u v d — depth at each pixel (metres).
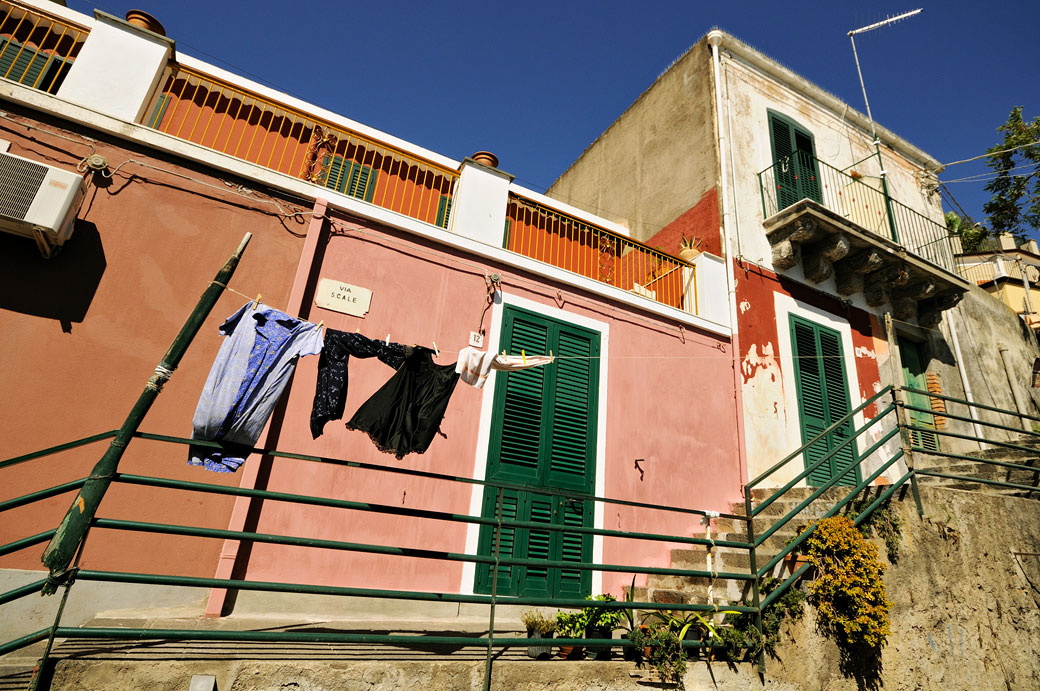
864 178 11.30
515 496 6.29
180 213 5.50
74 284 4.91
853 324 9.88
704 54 10.44
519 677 4.18
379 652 4.13
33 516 4.34
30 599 4.20
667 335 7.99
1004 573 6.17
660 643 4.60
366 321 6.00
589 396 7.10
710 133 9.86
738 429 7.98
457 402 6.30
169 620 4.26
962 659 5.48
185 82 7.00
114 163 5.34
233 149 7.77
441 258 6.69
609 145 13.19
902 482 6.01
